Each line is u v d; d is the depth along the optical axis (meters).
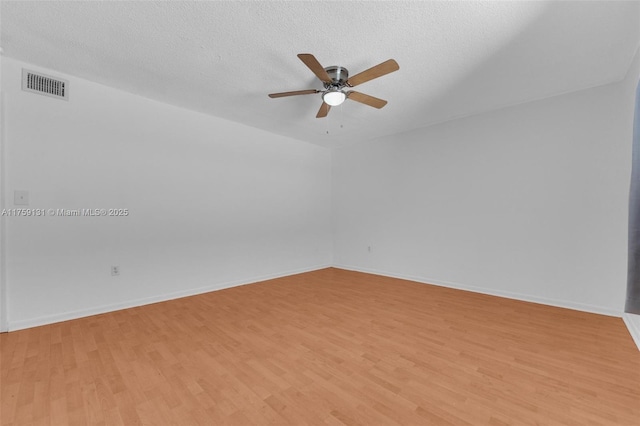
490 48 2.21
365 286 3.94
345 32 2.01
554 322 2.57
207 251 3.67
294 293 3.59
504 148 3.42
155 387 1.62
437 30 1.98
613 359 1.91
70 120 2.68
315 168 5.17
